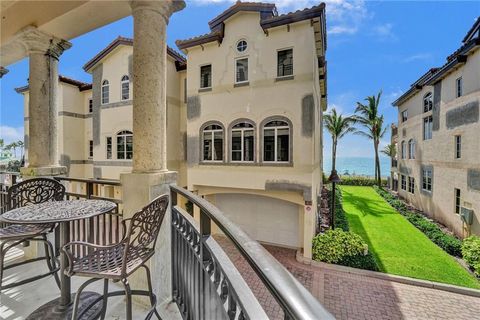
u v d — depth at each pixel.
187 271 2.02
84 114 14.80
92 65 12.13
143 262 1.85
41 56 3.49
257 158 8.41
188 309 1.97
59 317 2.00
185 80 11.65
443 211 11.16
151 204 1.87
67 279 2.12
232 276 1.12
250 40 8.49
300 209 8.66
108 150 11.85
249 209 9.61
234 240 1.01
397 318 5.00
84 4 2.86
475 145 8.91
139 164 2.46
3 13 3.59
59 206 2.29
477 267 6.50
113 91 11.60
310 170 7.70
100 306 2.23
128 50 11.17
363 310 5.23
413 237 9.58
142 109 2.46
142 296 2.34
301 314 0.54
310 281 6.39
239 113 8.70
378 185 23.27
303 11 7.45
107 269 1.75
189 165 9.58
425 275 6.57
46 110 3.54
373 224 11.34
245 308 0.89
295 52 7.86
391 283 6.29
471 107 9.14
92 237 2.96
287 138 8.06
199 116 9.41
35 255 3.21
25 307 2.28
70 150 14.02
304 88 7.74
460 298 5.64
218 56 9.04
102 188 11.85
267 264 0.78
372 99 22.14
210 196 10.07
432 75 12.09
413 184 14.99
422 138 13.69
